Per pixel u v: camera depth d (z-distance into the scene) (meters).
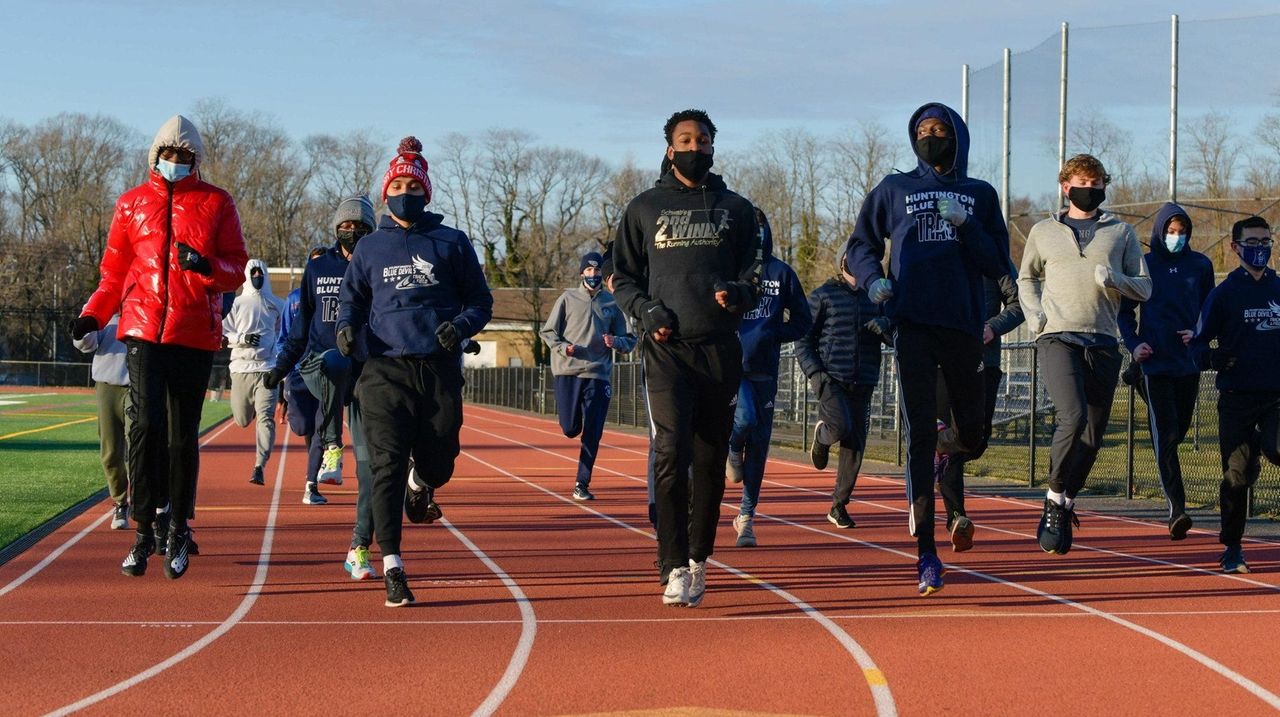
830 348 9.49
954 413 6.79
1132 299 7.68
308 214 84.69
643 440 23.69
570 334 11.75
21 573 7.20
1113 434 19.08
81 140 83.69
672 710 4.29
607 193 74.75
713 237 6.12
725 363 6.12
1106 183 7.58
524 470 15.97
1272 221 22.55
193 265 6.46
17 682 4.63
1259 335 7.32
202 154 6.80
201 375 6.82
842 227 53.47
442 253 6.43
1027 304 7.48
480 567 7.52
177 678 4.70
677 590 6.04
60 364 74.50
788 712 4.27
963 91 22.98
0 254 79.25
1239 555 7.38
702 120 6.14
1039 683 4.66
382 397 6.32
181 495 6.80
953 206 6.32
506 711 4.26
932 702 4.40
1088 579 7.12
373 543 8.42
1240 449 7.37
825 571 7.39
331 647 5.23
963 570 7.45
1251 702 4.43
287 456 17.67
